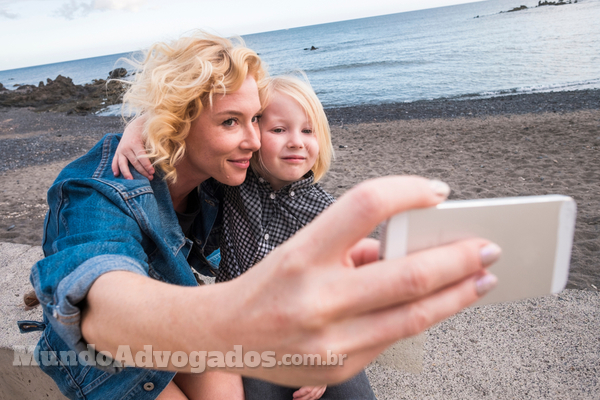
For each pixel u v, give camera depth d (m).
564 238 0.49
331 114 13.95
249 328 0.40
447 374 1.58
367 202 0.35
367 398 1.28
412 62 29.17
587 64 18.55
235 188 1.43
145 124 1.09
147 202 1.02
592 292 2.03
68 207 0.97
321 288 0.37
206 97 1.03
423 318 0.38
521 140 7.45
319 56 45.34
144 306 0.52
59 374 1.10
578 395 1.46
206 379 1.19
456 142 7.86
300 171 1.42
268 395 1.24
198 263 1.59
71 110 21.88
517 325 1.82
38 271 0.72
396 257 0.42
